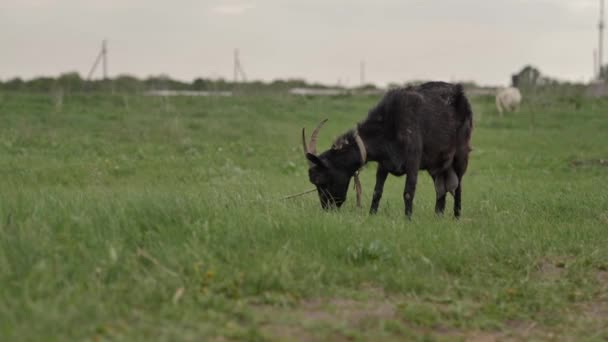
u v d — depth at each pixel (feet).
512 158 76.43
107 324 19.88
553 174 65.62
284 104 122.42
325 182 38.55
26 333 18.49
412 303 24.14
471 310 24.23
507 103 122.31
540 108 129.80
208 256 25.02
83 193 36.24
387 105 37.88
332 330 21.34
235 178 56.08
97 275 22.88
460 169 39.96
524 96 145.89
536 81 159.33
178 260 24.52
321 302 23.56
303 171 64.75
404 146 37.37
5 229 25.46
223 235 27.32
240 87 143.02
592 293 26.66
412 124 37.29
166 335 19.33
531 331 23.39
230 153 73.00
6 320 19.10
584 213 40.63
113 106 109.09
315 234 28.73
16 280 21.90
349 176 38.75
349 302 23.88
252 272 24.18
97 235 25.88
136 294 21.84
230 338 20.04
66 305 20.36
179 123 91.40
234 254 25.77
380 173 38.81
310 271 25.29
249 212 30.42
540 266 29.50
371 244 27.81
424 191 53.72
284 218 30.22
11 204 29.27
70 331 19.08
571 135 99.30
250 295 23.40
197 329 20.27
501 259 29.68
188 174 58.85
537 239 32.60
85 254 23.88
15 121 88.38
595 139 94.79
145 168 61.57
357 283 25.48
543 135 99.09
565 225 36.11
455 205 40.16
